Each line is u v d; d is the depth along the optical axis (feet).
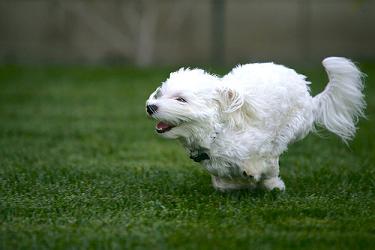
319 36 104.63
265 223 25.14
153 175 34.27
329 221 25.73
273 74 29.37
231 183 30.04
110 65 105.60
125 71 94.22
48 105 65.41
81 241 22.65
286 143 29.96
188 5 104.58
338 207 27.63
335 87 32.45
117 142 46.88
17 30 106.42
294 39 103.96
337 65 32.19
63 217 26.03
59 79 86.02
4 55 106.63
